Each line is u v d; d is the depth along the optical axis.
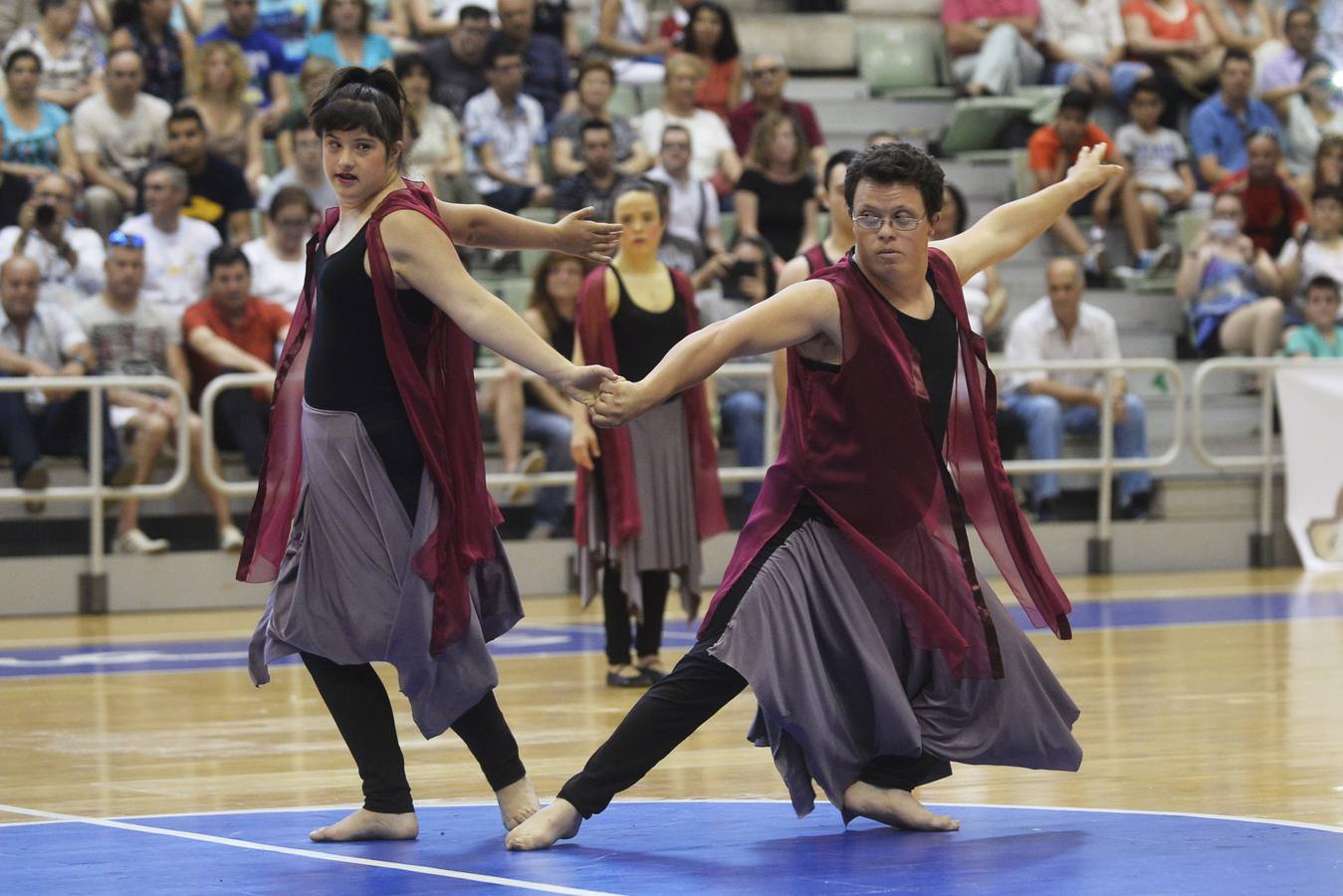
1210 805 6.49
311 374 5.96
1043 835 5.93
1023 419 18.11
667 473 10.46
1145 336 20.64
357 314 5.87
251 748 8.33
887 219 5.90
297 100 18.92
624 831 6.14
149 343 15.84
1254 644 12.33
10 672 11.50
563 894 5.06
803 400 6.02
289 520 6.10
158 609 15.90
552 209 18.50
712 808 6.62
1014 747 6.14
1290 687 10.08
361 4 19.03
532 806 6.09
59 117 17.77
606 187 18.17
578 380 5.72
